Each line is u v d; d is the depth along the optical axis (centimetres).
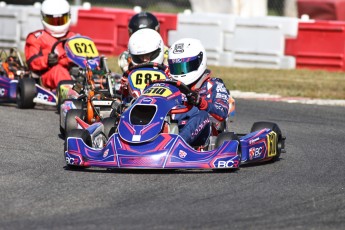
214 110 2453
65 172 2311
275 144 2553
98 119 2945
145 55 2780
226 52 5653
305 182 2219
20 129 3181
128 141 2262
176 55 2467
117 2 10512
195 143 2425
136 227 1689
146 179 2195
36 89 3803
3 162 2483
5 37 6344
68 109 3045
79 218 1770
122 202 1928
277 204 1928
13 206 1888
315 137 3128
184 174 2270
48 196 1995
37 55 3938
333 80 4981
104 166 2258
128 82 2658
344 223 1761
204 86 2511
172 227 1692
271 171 2373
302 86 4734
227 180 2200
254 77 5106
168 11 9712
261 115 3731
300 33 5431
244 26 5581
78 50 3669
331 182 2231
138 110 2352
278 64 5503
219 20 5641
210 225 1712
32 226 1702
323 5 6700
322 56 5394
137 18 3512
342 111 3894
